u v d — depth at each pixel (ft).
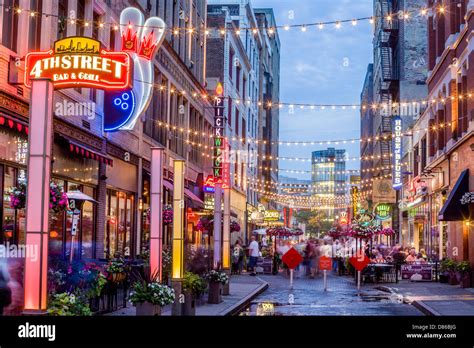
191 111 140.15
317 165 650.84
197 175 142.72
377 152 238.89
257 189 255.09
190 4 130.52
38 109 31.55
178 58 117.70
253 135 238.07
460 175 98.89
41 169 31.37
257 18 274.98
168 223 93.76
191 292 51.75
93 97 76.69
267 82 289.12
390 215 196.13
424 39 177.37
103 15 79.82
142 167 97.76
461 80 102.42
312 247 121.90
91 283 44.60
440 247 121.90
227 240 75.10
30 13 59.00
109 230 83.25
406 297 73.51
